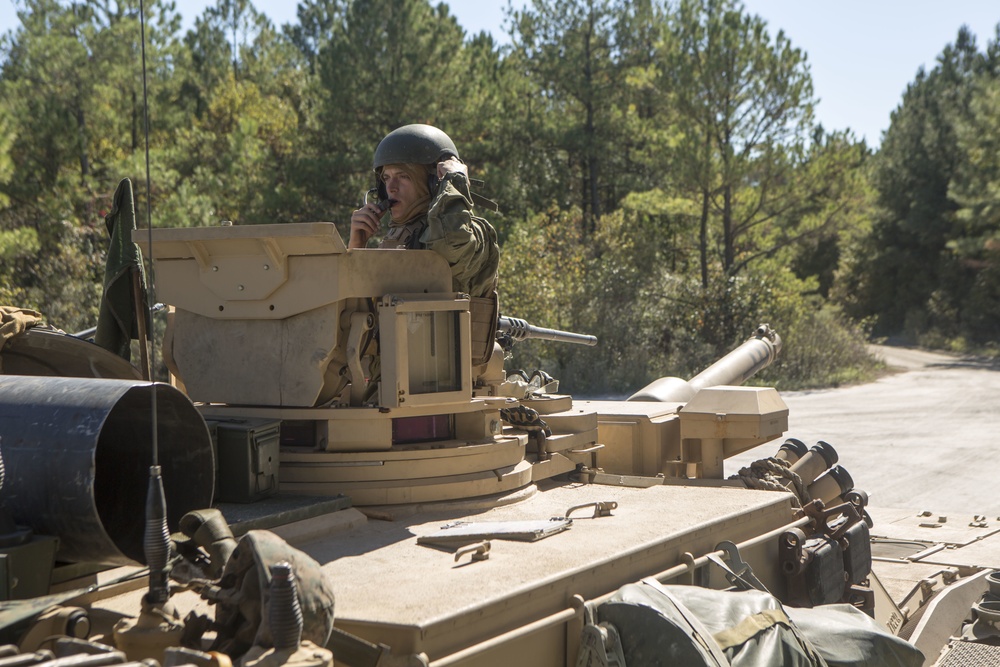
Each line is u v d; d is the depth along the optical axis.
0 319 4.19
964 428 19.88
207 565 3.51
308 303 4.70
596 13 41.06
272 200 29.98
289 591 2.62
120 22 31.95
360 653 3.01
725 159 31.16
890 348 49.00
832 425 20.53
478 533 4.16
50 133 26.67
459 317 4.97
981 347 46.47
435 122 32.50
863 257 61.19
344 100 31.55
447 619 3.12
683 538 4.34
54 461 3.15
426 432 5.07
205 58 48.34
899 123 61.41
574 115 42.19
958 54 63.59
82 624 2.84
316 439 4.83
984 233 47.19
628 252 35.91
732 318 32.03
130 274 4.81
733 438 6.77
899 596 6.36
